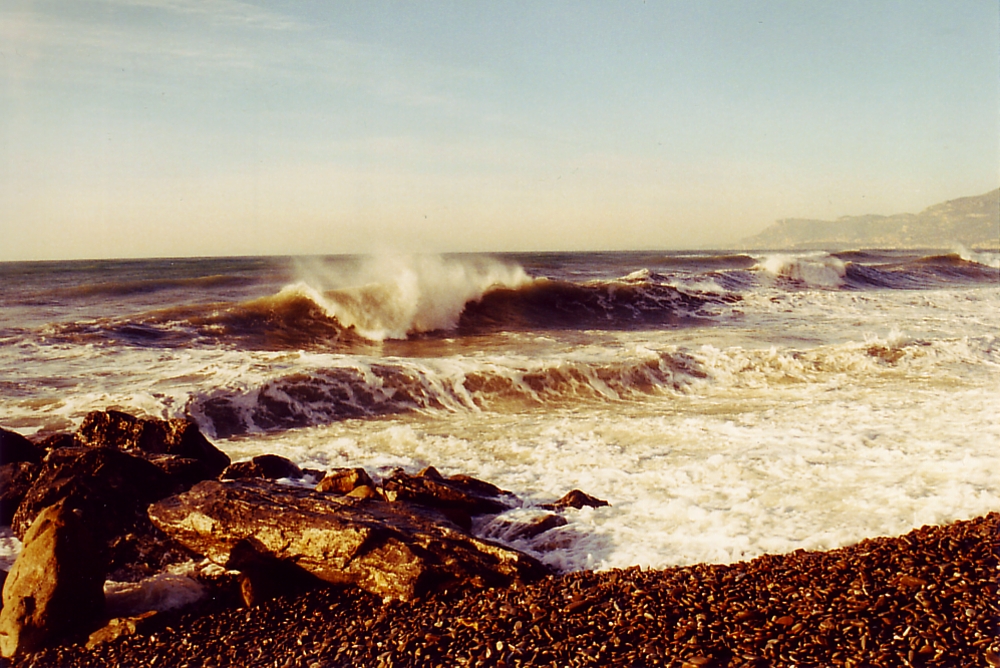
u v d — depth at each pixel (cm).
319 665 557
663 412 1343
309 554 693
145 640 611
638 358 1631
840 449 1028
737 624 554
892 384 1492
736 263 5416
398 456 1095
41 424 1180
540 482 959
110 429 968
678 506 832
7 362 1608
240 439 1212
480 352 1870
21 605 607
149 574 729
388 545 686
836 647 514
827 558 655
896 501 809
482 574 669
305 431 1263
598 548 734
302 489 802
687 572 651
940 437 1066
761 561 660
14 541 788
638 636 550
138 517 782
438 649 559
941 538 673
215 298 2955
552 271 4541
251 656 582
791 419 1225
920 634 521
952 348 1758
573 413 1357
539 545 752
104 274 4584
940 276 4350
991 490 825
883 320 2431
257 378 1390
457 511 801
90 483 796
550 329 2361
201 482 794
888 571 617
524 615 595
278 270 4969
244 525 723
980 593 571
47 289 3231
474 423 1294
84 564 636
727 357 1684
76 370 1530
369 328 2191
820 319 2502
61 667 578
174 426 965
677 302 2792
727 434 1145
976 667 481
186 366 1558
